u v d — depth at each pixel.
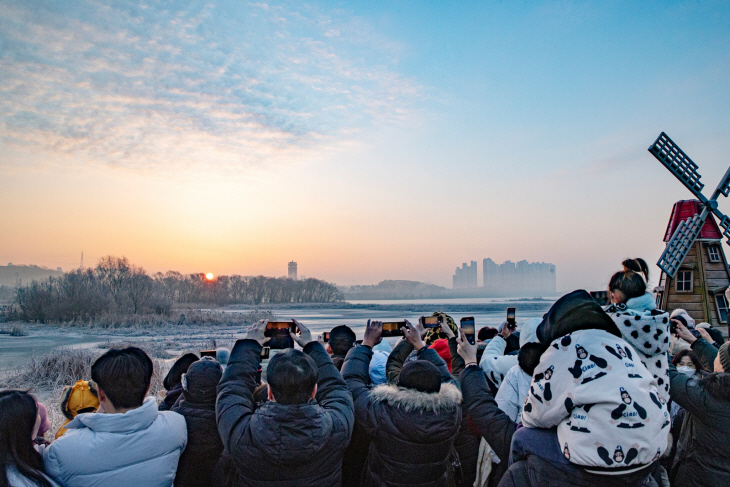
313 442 2.33
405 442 2.69
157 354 19.98
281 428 2.32
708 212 13.51
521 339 3.19
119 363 2.47
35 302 45.31
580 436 2.05
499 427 2.81
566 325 2.34
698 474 2.86
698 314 12.99
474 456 3.76
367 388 3.13
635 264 3.05
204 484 2.99
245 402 2.63
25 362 18.55
